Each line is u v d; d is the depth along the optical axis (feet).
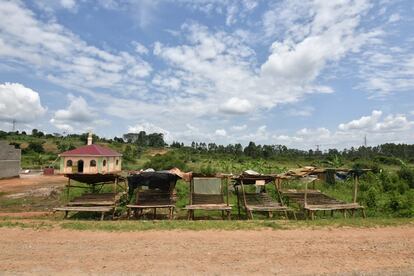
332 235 32.27
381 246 28.81
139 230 33.42
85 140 260.62
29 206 57.41
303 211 50.34
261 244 28.99
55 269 22.77
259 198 48.52
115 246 28.02
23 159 183.93
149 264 23.80
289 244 29.07
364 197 55.52
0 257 25.13
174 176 46.29
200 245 28.48
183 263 24.06
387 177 82.33
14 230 33.24
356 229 34.83
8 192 75.41
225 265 23.76
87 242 29.19
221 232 33.04
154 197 47.37
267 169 103.24
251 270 22.90
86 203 45.19
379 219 40.27
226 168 106.32
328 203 46.60
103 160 102.83
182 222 37.37
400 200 48.01
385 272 23.09
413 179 84.17
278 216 48.34
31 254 25.88
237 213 51.06
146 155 215.92
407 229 34.96
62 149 215.72
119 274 21.99
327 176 80.59
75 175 46.98
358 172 47.47
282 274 22.34
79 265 23.53
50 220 39.37
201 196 47.73
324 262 24.70
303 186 72.64
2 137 267.18
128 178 46.73
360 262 24.82
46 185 90.27
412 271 23.39
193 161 157.79
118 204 47.88
